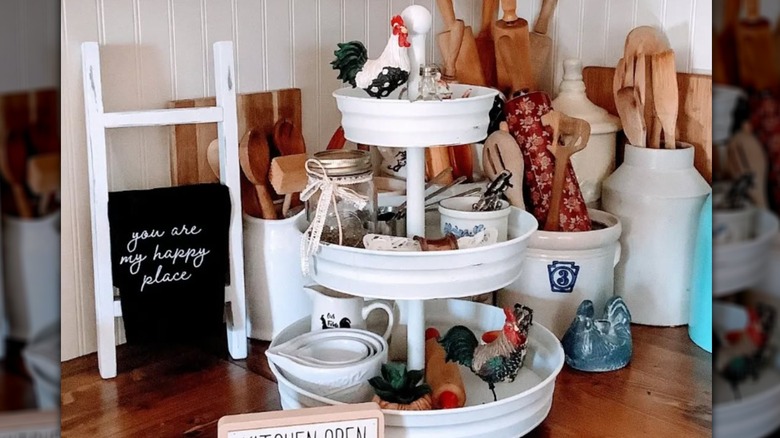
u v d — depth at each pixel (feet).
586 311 3.70
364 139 2.86
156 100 3.87
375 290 2.85
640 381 3.57
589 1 4.61
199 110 3.66
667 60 3.98
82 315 3.75
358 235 3.14
